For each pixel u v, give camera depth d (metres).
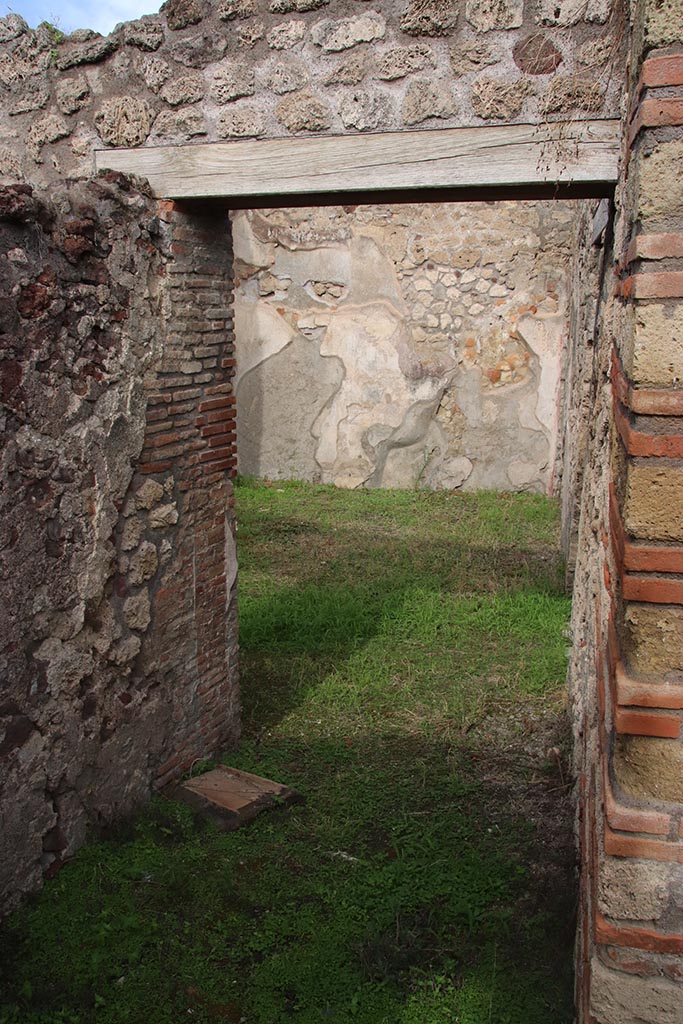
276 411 10.51
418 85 3.56
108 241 3.60
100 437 3.64
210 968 3.21
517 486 10.06
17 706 3.37
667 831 2.15
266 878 3.68
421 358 9.98
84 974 3.15
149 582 4.01
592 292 5.12
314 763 4.60
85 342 3.53
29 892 3.49
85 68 4.01
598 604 3.22
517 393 9.85
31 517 3.36
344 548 8.15
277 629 6.29
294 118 3.73
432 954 3.29
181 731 4.32
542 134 3.45
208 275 4.24
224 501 4.50
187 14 3.78
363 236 9.86
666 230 2.07
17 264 3.17
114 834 3.86
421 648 6.02
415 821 4.09
